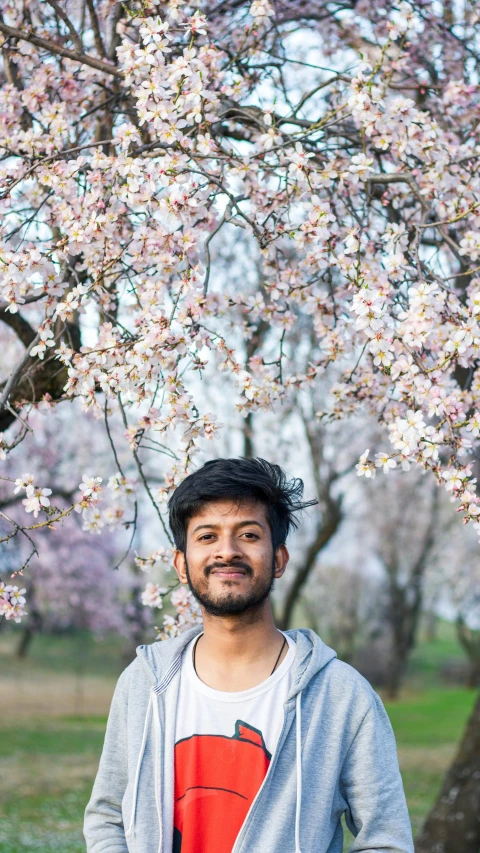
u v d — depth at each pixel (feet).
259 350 17.19
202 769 5.88
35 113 11.47
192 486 6.13
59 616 70.18
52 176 9.20
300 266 9.70
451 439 7.81
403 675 91.76
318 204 9.11
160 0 10.11
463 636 87.20
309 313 10.64
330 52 14.99
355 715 6.07
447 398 7.78
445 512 66.74
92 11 11.47
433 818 19.70
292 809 5.72
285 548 6.56
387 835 5.86
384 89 9.96
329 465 33.68
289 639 6.47
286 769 5.83
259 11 10.52
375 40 13.82
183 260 9.07
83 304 9.21
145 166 9.12
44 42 10.30
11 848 24.31
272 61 13.84
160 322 8.56
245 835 5.61
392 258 8.63
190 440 8.93
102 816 6.37
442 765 42.80
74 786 36.14
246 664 6.14
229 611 5.95
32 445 34.63
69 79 11.42
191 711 6.09
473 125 12.41
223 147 10.53
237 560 5.99
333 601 89.76
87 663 95.86
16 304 8.94
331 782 5.87
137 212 9.59
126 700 6.47
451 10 13.94
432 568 76.02
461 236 11.98
